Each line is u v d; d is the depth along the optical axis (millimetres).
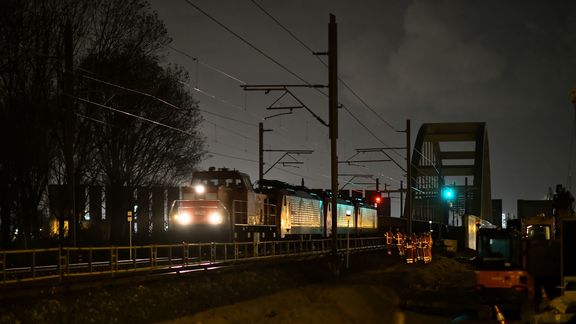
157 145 54188
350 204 68375
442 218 95938
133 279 25141
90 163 50719
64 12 46125
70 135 31453
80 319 20203
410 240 57656
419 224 96500
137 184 53781
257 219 46344
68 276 24094
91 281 23047
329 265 42094
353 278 43156
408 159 63844
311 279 39094
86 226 55938
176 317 23672
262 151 55062
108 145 51375
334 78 39281
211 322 24047
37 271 29859
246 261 36812
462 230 90125
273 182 53000
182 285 27359
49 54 45156
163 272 28062
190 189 43562
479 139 149625
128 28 49781
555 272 31672
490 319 30500
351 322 29109
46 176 46781
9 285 21438
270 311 28297
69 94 31516
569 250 26109
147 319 22391
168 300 25031
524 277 31484
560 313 22812
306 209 56438
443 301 36500
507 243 31969
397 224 93750
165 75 53969
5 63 44094
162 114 53375
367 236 73875
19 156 44188
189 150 56656
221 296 28469
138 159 53406
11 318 18250
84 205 53562
